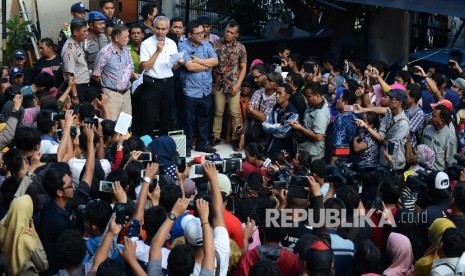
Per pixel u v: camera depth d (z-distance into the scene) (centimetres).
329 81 1293
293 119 1163
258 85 1278
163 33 1218
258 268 623
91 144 851
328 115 1152
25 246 722
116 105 1205
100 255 662
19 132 886
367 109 1128
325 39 1688
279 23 1731
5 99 1143
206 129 1280
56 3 1775
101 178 866
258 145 1067
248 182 849
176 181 941
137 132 1274
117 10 1809
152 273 633
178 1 1872
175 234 733
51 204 764
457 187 789
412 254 765
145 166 869
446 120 1085
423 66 1488
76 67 1209
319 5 1706
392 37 1542
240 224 755
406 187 870
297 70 1380
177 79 1271
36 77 1220
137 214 737
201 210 646
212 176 691
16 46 1617
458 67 1339
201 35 1248
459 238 691
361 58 1475
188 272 622
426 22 1600
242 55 1287
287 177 930
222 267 658
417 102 1146
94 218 717
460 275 678
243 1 1781
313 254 640
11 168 823
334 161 1095
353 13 1596
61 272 684
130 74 1216
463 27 1568
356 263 705
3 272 742
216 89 1288
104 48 1193
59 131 980
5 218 733
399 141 1088
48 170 759
